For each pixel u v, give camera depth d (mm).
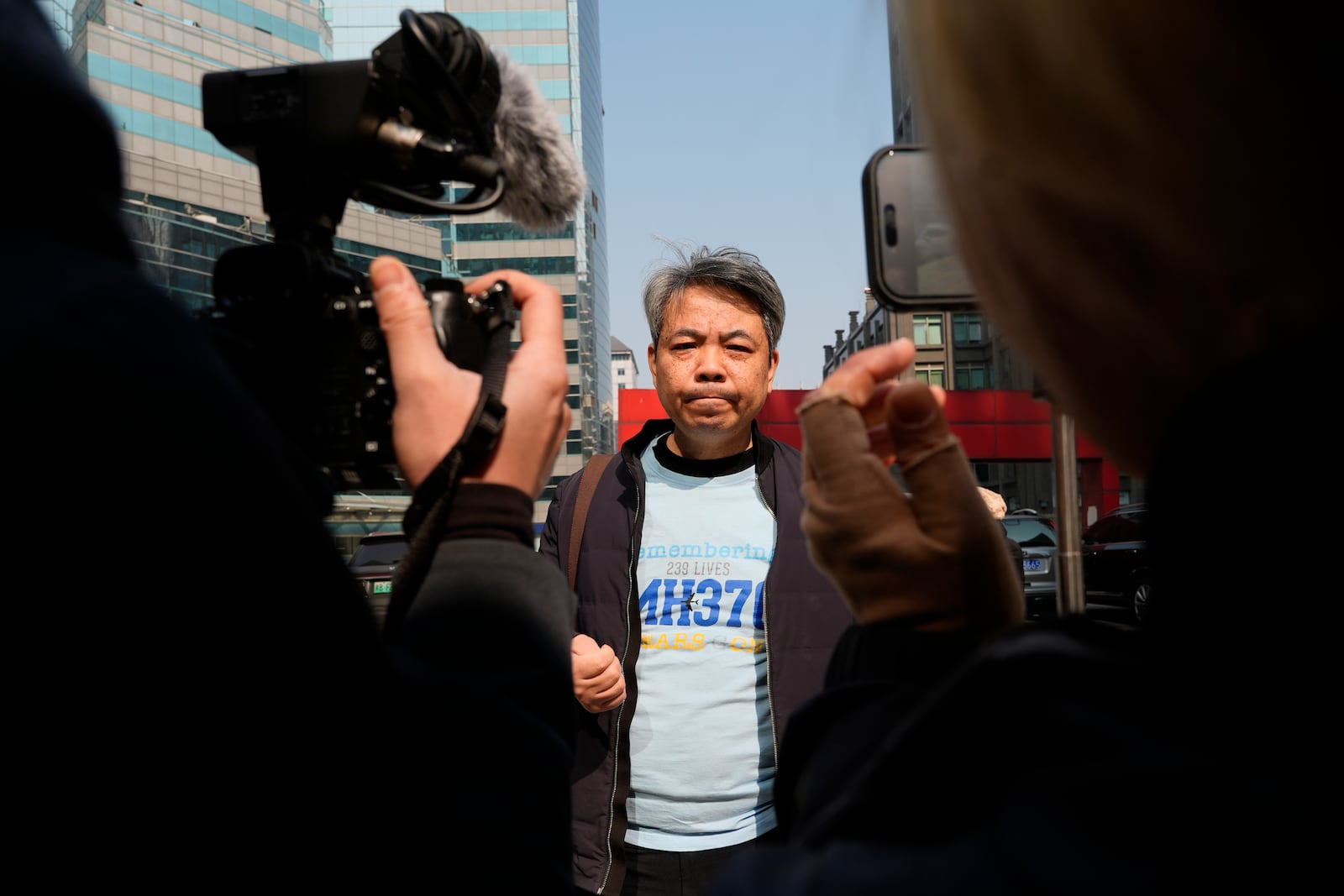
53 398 442
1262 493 274
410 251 46562
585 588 2281
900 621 543
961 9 328
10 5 512
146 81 43219
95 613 444
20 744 435
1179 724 273
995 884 276
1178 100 274
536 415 778
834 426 565
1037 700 298
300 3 52000
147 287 511
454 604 703
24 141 490
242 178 45344
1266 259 273
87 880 446
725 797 2090
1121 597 10797
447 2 71750
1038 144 308
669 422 2564
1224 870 244
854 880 311
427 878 540
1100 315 311
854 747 439
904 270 606
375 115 875
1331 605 260
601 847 2053
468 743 646
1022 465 40438
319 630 498
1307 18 258
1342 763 248
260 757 473
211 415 486
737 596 2205
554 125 956
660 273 2512
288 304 775
